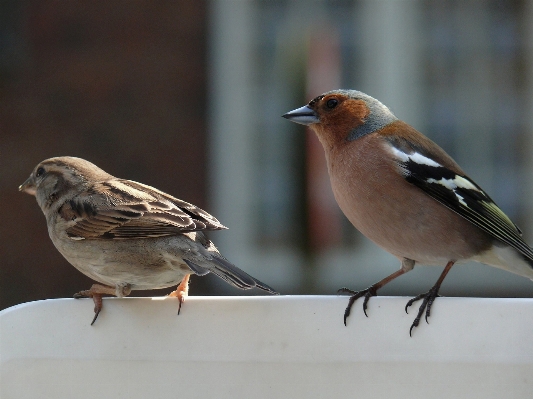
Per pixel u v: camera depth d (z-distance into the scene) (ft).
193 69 44.24
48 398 18.29
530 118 45.96
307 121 24.72
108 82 44.09
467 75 46.24
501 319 17.34
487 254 23.59
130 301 18.47
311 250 42.37
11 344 18.30
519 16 46.03
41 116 44.32
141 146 43.88
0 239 43.88
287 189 44.57
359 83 45.96
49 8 44.37
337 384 17.85
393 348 17.69
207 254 21.49
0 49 44.37
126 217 22.07
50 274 43.78
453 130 46.34
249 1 44.75
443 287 44.91
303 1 45.34
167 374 18.19
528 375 17.12
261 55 45.01
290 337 17.99
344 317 17.90
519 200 46.26
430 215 22.77
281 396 17.95
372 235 23.72
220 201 44.96
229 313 18.17
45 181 24.58
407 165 22.81
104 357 18.30
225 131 44.65
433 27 46.06
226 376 18.10
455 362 17.44
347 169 23.59
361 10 45.83
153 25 44.01
